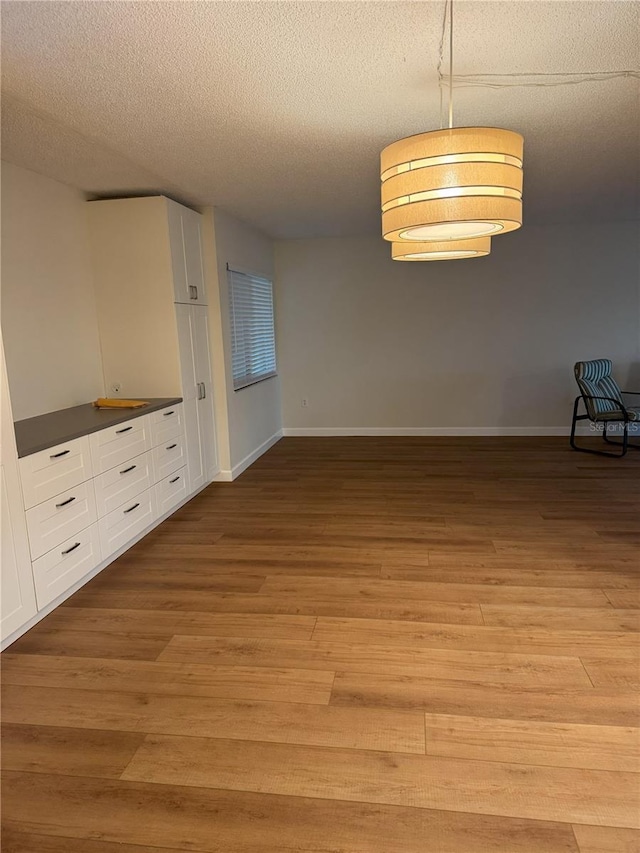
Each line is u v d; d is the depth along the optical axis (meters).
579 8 1.81
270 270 6.50
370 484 4.83
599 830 1.53
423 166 1.87
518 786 1.67
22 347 3.46
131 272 4.11
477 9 1.79
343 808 1.62
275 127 2.80
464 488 4.62
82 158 3.25
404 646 2.41
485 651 2.35
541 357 6.44
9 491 2.48
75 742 1.91
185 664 2.34
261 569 3.21
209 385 4.78
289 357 6.86
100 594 2.96
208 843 1.53
